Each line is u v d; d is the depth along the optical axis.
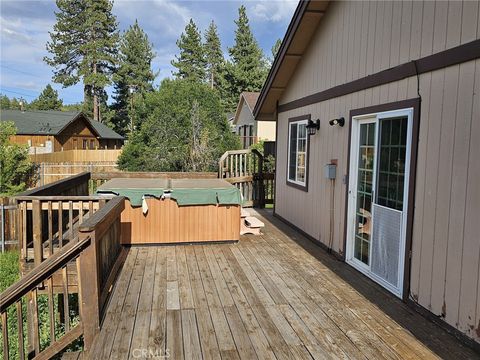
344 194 5.30
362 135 4.95
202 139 14.85
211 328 3.29
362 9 4.82
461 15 3.11
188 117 15.83
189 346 2.98
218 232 6.12
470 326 3.00
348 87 5.18
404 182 3.88
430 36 3.50
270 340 3.09
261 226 6.81
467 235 3.03
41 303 4.92
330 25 5.79
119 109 37.62
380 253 4.36
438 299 3.37
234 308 3.70
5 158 13.04
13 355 4.28
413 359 2.83
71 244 3.17
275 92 8.30
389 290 4.14
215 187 6.19
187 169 14.66
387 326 3.36
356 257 5.09
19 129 22.34
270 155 11.65
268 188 10.03
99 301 3.31
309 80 6.67
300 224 7.02
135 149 15.67
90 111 34.19
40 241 4.08
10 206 7.95
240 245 6.09
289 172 7.76
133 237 5.89
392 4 4.15
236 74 32.59
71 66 32.03
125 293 4.04
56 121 24.59
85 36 31.73
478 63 2.93
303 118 6.94
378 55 4.43
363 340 3.11
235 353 2.89
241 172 9.87
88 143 27.25
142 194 5.79
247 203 9.95
